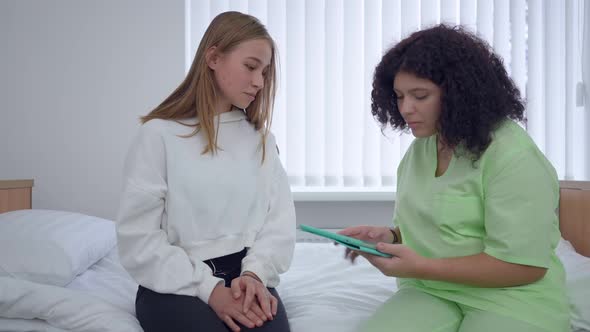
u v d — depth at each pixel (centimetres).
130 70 260
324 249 205
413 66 106
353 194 261
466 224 110
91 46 259
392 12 266
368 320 110
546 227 101
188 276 113
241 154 133
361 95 268
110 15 260
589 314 122
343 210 270
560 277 109
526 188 101
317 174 268
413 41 113
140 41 261
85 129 259
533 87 269
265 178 136
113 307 118
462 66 104
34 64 257
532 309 101
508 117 112
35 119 258
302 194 260
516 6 268
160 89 262
